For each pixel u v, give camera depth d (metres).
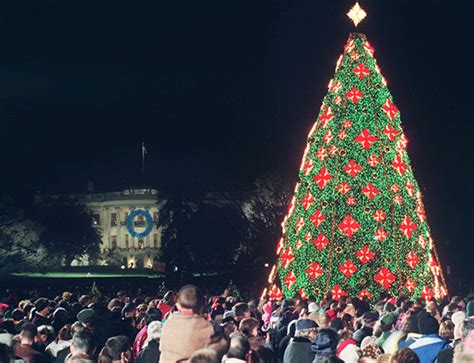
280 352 19.73
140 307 25.77
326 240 37.25
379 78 37.97
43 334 18.33
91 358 13.25
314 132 38.16
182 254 112.88
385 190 37.31
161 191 122.88
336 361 11.84
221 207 111.50
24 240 161.00
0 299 53.66
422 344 14.82
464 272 76.19
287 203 91.56
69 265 182.62
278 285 38.94
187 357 12.73
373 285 37.03
